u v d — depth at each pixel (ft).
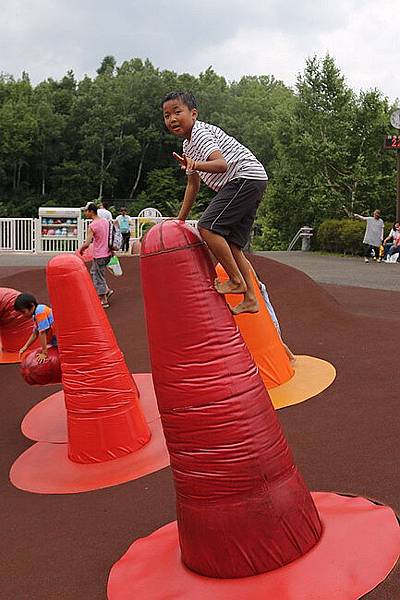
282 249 117.29
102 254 36.94
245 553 11.21
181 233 11.80
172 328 11.52
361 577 10.78
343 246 86.94
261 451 11.41
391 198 108.58
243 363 11.73
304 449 17.52
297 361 25.08
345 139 107.96
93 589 12.59
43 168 188.14
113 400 19.21
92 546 14.30
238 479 11.24
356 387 21.68
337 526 12.29
